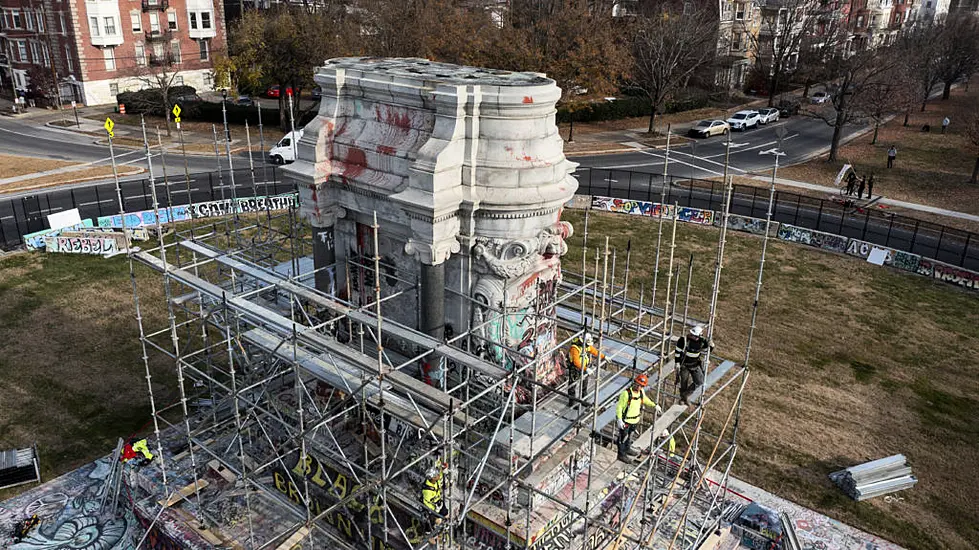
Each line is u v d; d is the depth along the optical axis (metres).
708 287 35.28
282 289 17.30
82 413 23.89
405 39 57.06
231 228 40.06
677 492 20.30
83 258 36.34
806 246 41.62
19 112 69.69
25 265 35.31
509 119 16.34
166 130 63.88
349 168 18.41
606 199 46.41
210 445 20.58
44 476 21.14
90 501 20.20
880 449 23.66
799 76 90.38
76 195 46.03
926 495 21.67
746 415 25.08
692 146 64.94
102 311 30.75
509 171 16.42
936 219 46.03
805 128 73.88
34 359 26.94
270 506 18.80
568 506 14.94
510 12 67.94
